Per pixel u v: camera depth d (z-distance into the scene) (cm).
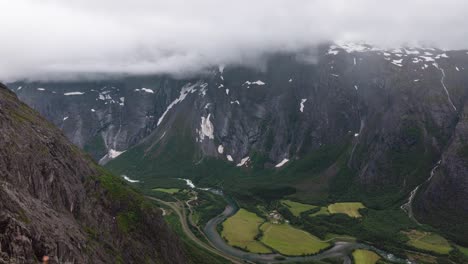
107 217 16212
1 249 8219
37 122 16838
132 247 16088
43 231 10019
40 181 12762
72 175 15612
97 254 12550
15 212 9531
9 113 14912
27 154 12888
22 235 8825
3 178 11006
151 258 16712
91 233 13900
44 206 11844
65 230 11525
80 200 14938
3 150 11862
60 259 10044
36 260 8944
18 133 13588
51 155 14675
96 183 17562
